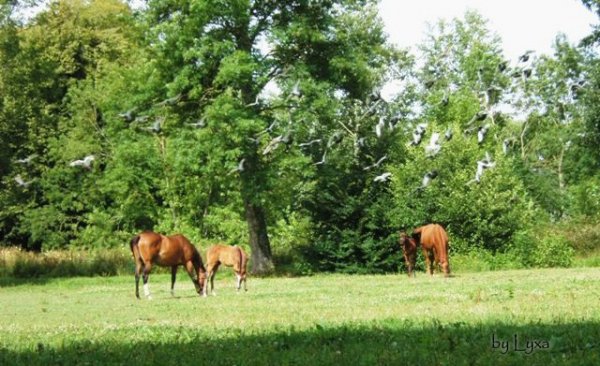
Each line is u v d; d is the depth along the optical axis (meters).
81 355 11.25
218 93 41.34
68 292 33.34
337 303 19.52
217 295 26.44
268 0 41.12
